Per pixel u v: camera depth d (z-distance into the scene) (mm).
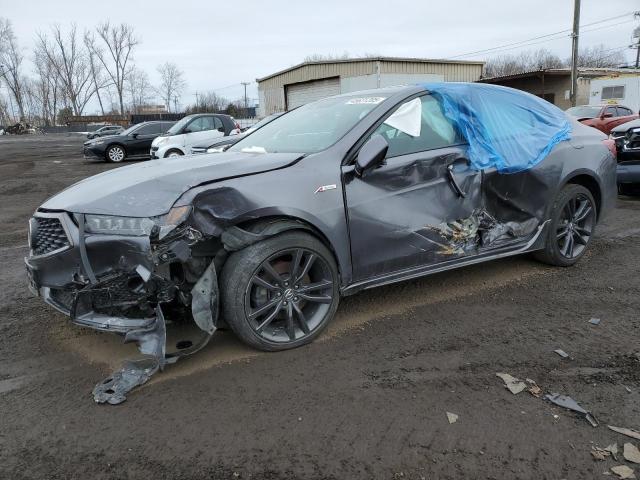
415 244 3629
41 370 3109
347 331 3541
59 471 2268
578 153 4551
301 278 3240
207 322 2891
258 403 2721
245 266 3004
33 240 3172
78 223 2893
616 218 6793
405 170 3533
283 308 3207
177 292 2943
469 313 3809
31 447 2422
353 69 28094
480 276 4559
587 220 4801
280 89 33531
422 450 2344
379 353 3230
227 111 67688
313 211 3158
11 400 2801
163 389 2865
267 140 4066
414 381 2904
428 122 3777
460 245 3879
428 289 4277
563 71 29500
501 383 2871
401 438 2428
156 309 2854
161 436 2479
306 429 2506
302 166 3242
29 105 88125
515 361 3104
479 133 3922
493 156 3926
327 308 3373
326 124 3789
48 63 81375
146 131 19969
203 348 3301
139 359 3174
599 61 65750
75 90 82812
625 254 5156
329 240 3244
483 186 3912
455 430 2475
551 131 4422
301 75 30969
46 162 20516
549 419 2541
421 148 3670
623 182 7711
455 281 4449
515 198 4129
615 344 3289
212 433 2490
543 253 4605
